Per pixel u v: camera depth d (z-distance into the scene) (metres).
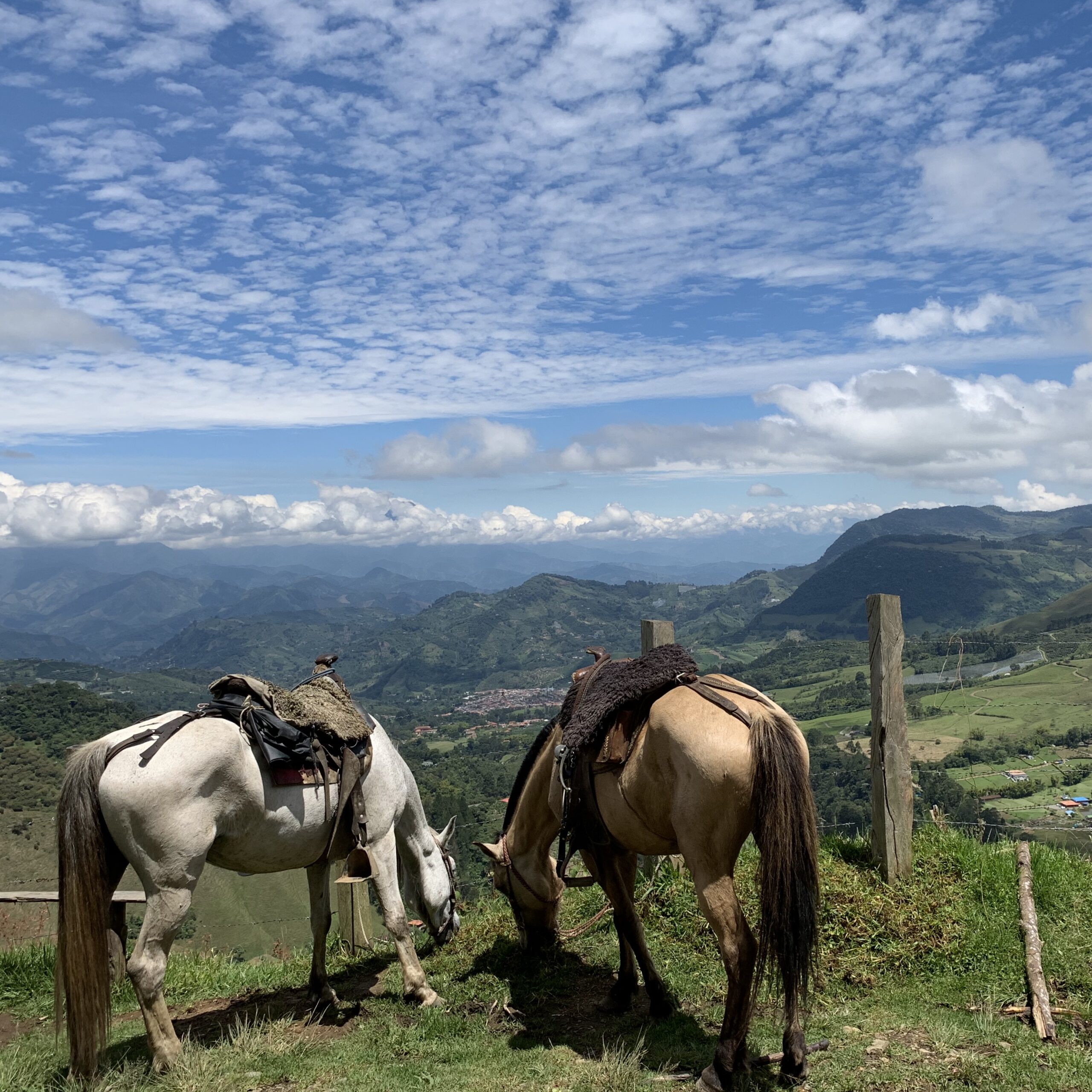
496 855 5.05
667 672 3.71
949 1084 3.09
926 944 4.36
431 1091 3.37
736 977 3.17
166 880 3.73
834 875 5.00
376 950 5.94
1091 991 3.91
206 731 3.95
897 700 5.04
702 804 3.26
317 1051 3.98
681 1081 3.31
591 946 5.16
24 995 5.27
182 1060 3.67
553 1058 3.68
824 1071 3.25
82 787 3.67
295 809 4.26
